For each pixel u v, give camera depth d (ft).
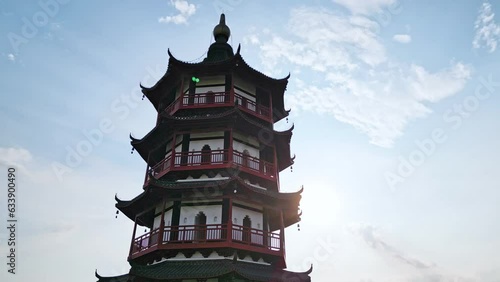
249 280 95.35
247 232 104.17
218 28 149.38
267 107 135.03
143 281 94.58
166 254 101.04
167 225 107.76
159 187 104.47
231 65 122.52
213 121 114.42
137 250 110.32
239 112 111.65
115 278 104.42
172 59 121.08
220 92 122.62
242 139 120.37
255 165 116.67
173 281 94.53
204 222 105.09
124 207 116.47
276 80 129.39
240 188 104.94
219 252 100.32
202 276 90.33
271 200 112.57
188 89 127.03
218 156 111.65
